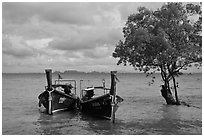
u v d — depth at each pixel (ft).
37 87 248.73
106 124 70.95
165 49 90.27
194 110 90.48
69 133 62.08
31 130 65.41
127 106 101.71
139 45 90.58
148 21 93.71
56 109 87.40
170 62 93.76
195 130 64.18
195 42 94.38
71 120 76.18
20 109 98.12
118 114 84.79
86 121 74.74
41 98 87.51
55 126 69.36
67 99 88.84
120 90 193.47
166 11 91.71
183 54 90.48
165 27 92.48
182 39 92.43
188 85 251.60
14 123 73.26
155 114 84.23
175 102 103.04
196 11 92.84
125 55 95.96
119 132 62.64
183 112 87.10
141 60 95.86
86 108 83.10
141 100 121.60
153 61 96.68
